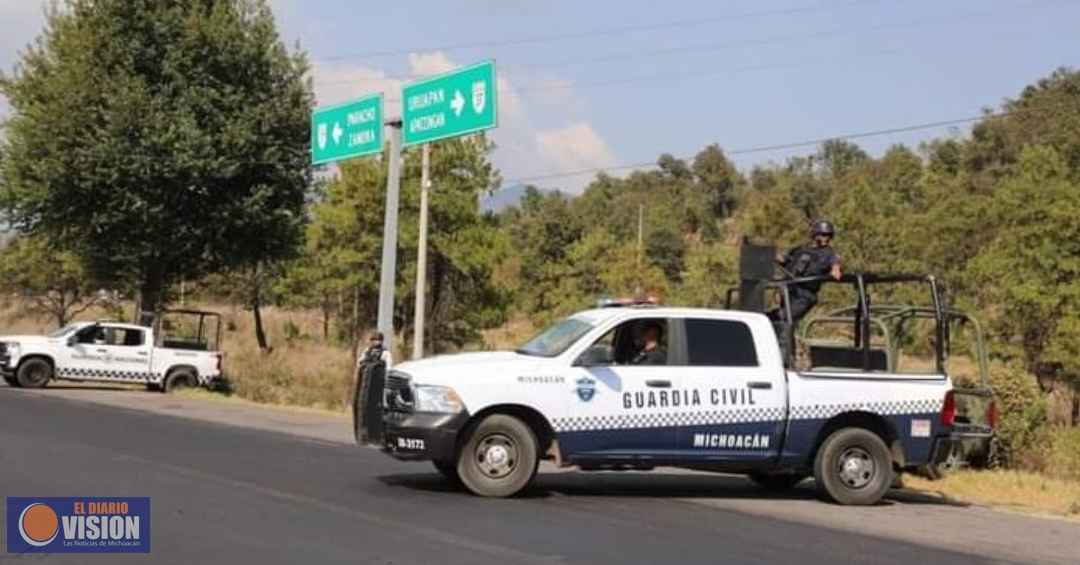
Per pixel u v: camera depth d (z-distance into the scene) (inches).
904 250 1729.8
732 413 449.1
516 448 431.8
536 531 361.4
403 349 1433.3
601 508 421.4
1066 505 516.1
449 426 422.0
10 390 1016.2
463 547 329.1
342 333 1560.0
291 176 1342.3
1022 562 359.3
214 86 1298.0
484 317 1451.8
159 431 652.7
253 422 782.5
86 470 451.5
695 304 2006.6
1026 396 695.7
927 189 2773.1
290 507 385.7
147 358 1143.0
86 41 1269.7
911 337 1087.6
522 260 2623.0
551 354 446.9
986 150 3607.3
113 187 1261.1
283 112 1323.8
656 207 3855.8
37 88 1278.3
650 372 445.1
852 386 464.8
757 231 2181.3
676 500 459.2
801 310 494.0
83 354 1114.1
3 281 1924.2
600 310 470.6
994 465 661.9
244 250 1375.5
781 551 351.9
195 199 1315.2
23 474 432.1
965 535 406.9
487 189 1414.9
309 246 1428.4
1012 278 1216.8
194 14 1288.1
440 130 845.8
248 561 298.8
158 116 1244.5
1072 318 1159.6
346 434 717.3
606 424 437.4
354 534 341.7
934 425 471.2
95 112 1251.8
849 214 1775.3
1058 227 1198.3
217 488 421.4
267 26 1333.7
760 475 530.3
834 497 463.8
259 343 2026.3
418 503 408.2
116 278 1382.9
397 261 1380.4
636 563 319.9
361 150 914.7
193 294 1861.5
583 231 2994.6
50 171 1234.0
